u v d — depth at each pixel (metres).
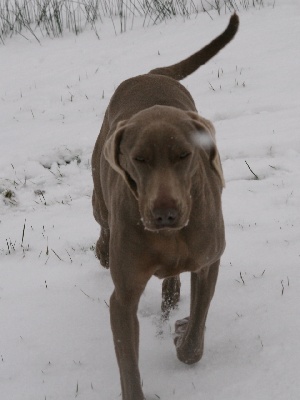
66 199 11.70
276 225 9.93
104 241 9.21
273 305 8.19
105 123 8.51
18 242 10.54
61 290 9.20
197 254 6.80
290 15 17.62
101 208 8.68
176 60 16.05
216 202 6.96
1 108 15.33
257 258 9.18
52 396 7.32
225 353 7.58
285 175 11.32
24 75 16.84
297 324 7.79
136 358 6.82
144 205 6.04
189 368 7.48
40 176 12.39
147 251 6.62
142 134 6.04
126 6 19.20
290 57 15.52
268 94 14.07
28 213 11.41
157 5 19.11
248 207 10.55
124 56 16.94
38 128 14.12
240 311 8.21
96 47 17.80
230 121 13.26
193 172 6.27
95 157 8.62
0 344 8.19
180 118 6.21
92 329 8.37
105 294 9.05
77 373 7.62
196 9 18.89
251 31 17.06
